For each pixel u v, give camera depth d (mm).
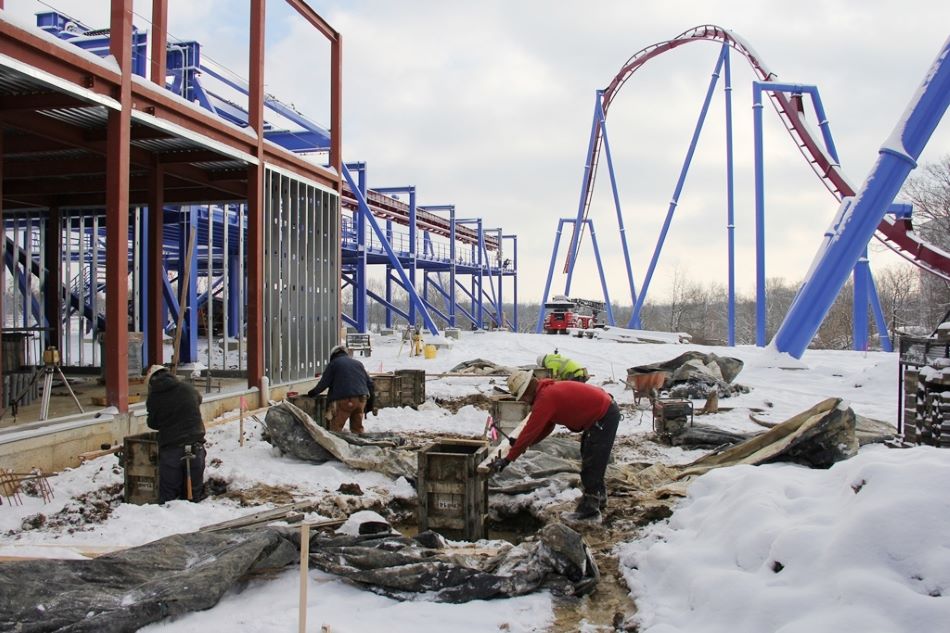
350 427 9875
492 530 6809
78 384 13523
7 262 16781
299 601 4125
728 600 3707
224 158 12617
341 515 6625
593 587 4543
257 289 12469
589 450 6129
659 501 6309
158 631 3773
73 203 15320
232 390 12031
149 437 7301
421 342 26531
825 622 3178
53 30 17016
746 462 7180
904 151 18094
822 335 51531
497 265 60406
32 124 10203
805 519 4211
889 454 4555
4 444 7320
